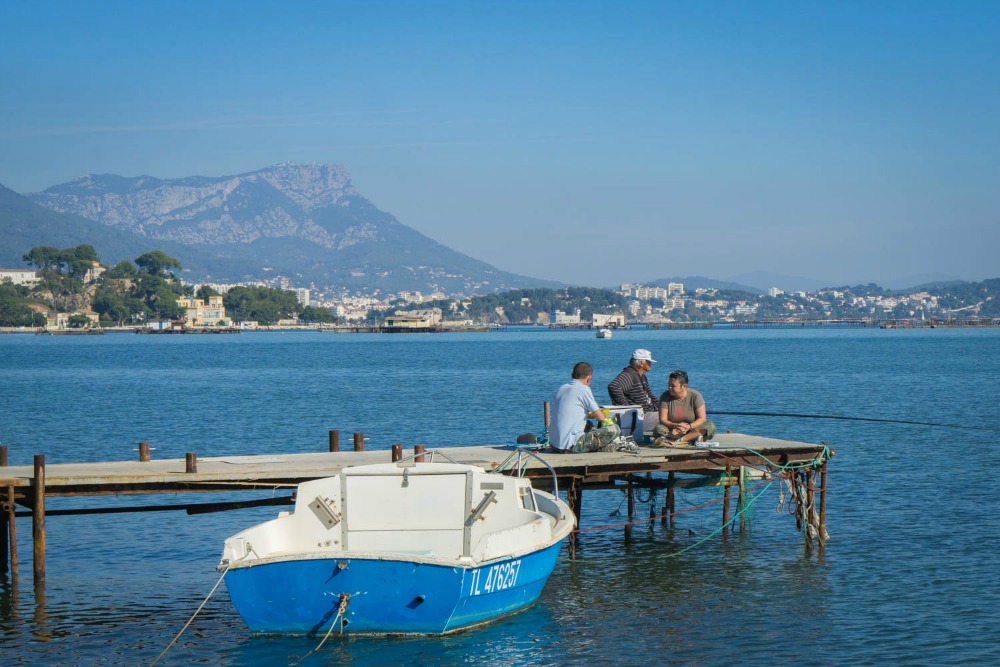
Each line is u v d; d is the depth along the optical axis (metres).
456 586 13.80
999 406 52.72
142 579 18.41
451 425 43.91
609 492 26.72
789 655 14.20
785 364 103.00
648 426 21.47
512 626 15.42
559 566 19.30
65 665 14.02
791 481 21.06
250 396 62.56
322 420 46.75
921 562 18.95
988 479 27.72
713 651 14.40
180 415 49.75
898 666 13.73
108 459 33.75
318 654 14.11
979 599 16.58
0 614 16.30
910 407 52.44
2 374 92.25
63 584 18.06
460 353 149.00
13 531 17.94
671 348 164.38
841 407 52.75
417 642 14.34
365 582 13.73
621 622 15.72
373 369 98.88
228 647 14.63
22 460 33.69
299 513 15.51
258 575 13.79
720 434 22.81
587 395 20.11
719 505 24.83
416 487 15.69
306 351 160.88
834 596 16.95
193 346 194.75
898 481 27.47
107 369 101.62
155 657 14.29
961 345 170.62
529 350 163.25
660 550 20.52
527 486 16.45
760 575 18.38
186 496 25.86
